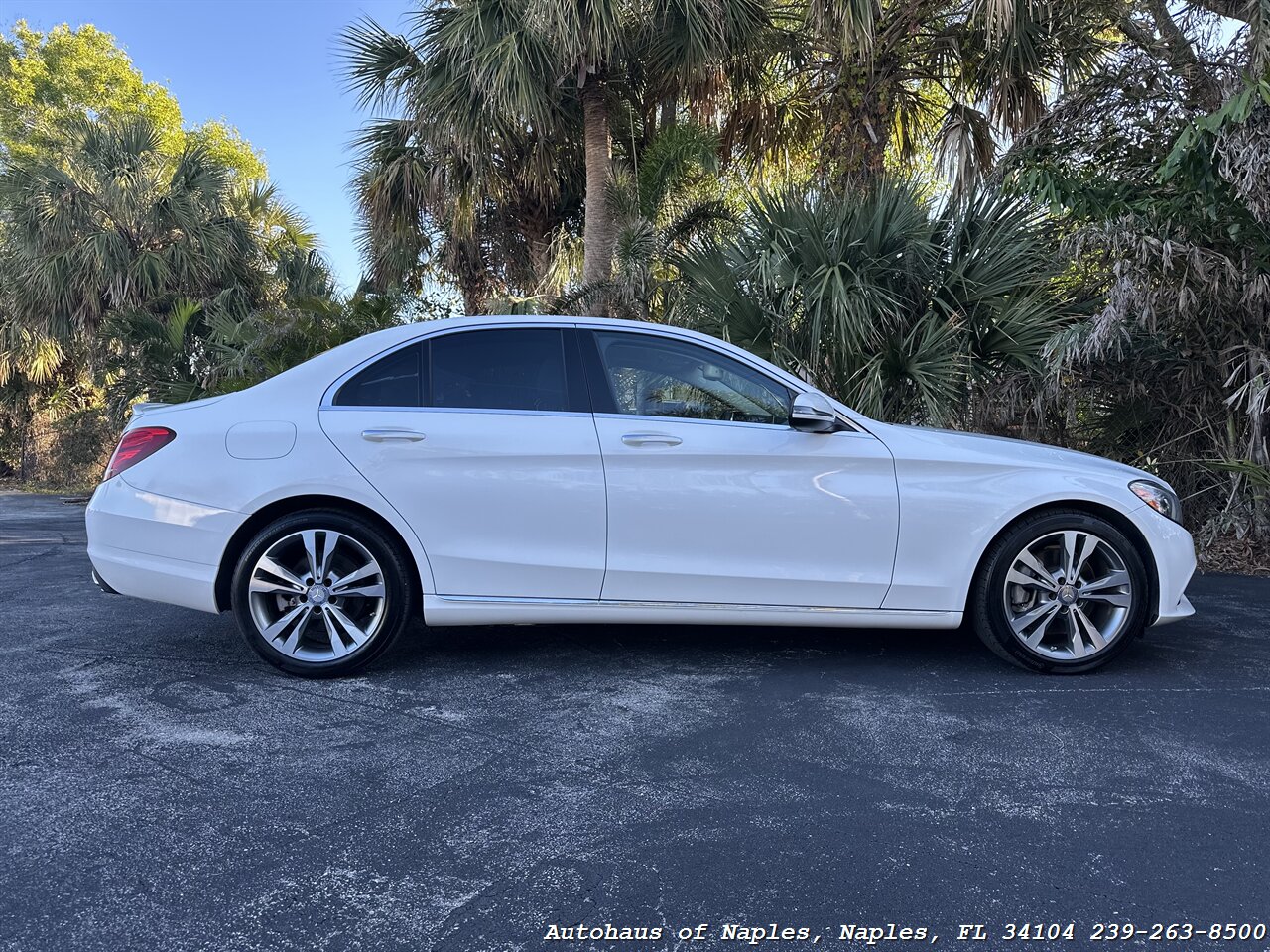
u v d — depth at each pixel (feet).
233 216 52.11
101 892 7.23
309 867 7.65
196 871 7.57
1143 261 19.48
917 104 32.78
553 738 10.50
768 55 32.17
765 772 9.61
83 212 47.75
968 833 8.30
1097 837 8.24
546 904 7.14
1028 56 27.71
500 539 12.42
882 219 21.44
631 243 28.30
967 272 21.53
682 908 7.10
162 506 12.25
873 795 9.05
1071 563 12.74
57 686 12.20
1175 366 22.67
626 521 12.42
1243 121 17.44
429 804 8.81
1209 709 11.59
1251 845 8.13
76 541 27.71
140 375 45.03
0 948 6.49
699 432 12.59
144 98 85.35
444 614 12.46
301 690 12.09
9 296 50.55
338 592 12.39
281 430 12.33
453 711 11.36
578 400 12.75
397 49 35.01
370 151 39.22
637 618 12.66
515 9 29.63
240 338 36.60
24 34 81.71
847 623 12.75
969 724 11.02
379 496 12.23
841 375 21.63
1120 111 22.77
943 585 12.62
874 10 25.34
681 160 29.86
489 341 13.00
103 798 8.85
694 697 11.93
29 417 61.36
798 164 36.37
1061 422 23.93
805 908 7.11
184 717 11.07
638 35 30.73
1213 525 22.30
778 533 12.51
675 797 9.00
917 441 12.78
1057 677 12.85
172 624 15.71
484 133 32.99
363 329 34.81
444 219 39.99
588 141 33.19
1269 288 19.35
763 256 21.47
